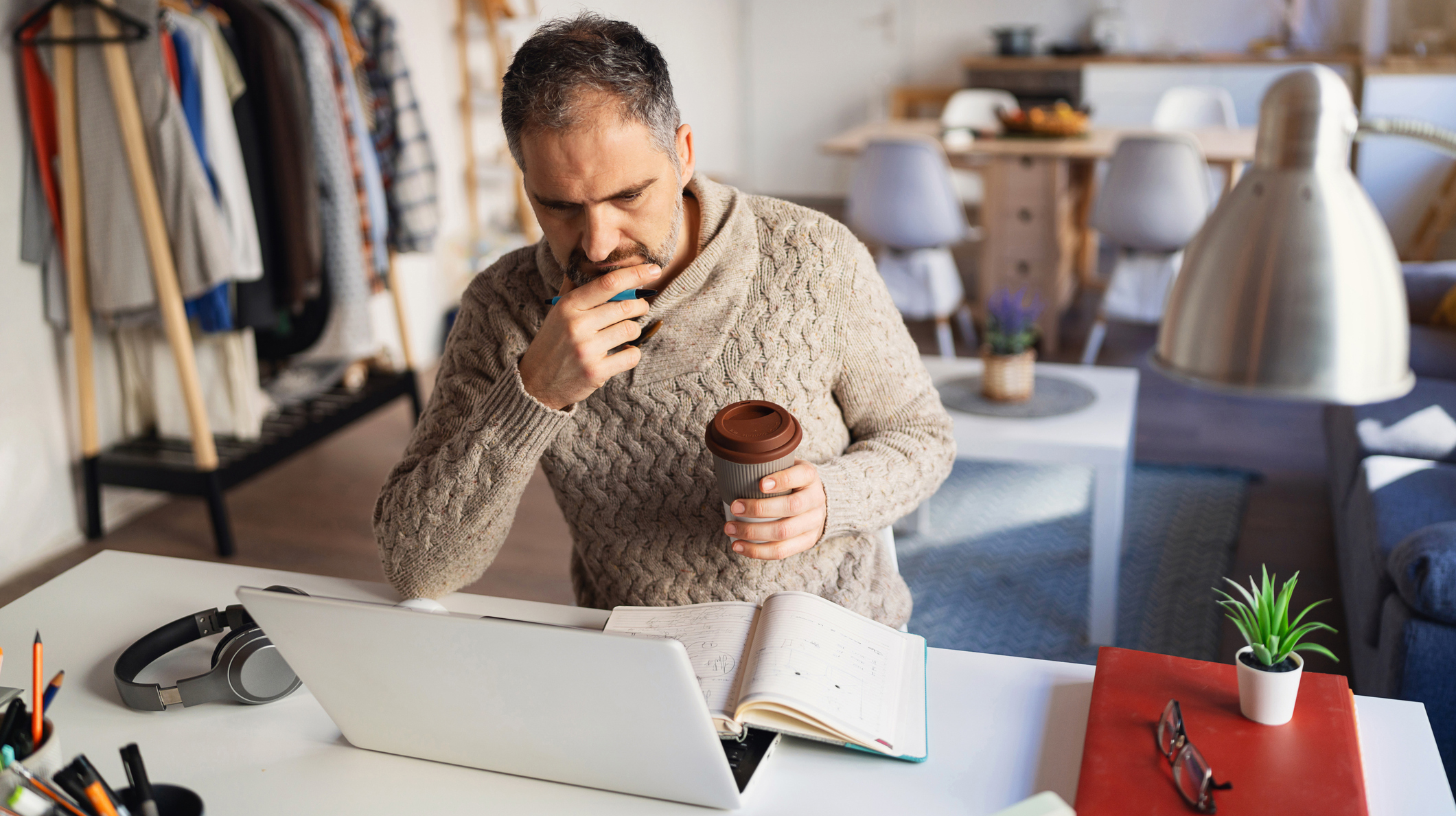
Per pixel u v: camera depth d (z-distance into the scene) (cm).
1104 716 95
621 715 83
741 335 114
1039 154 411
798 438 96
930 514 304
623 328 99
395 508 112
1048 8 659
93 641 116
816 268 114
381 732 94
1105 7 644
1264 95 70
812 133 728
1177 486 313
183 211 257
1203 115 487
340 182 297
